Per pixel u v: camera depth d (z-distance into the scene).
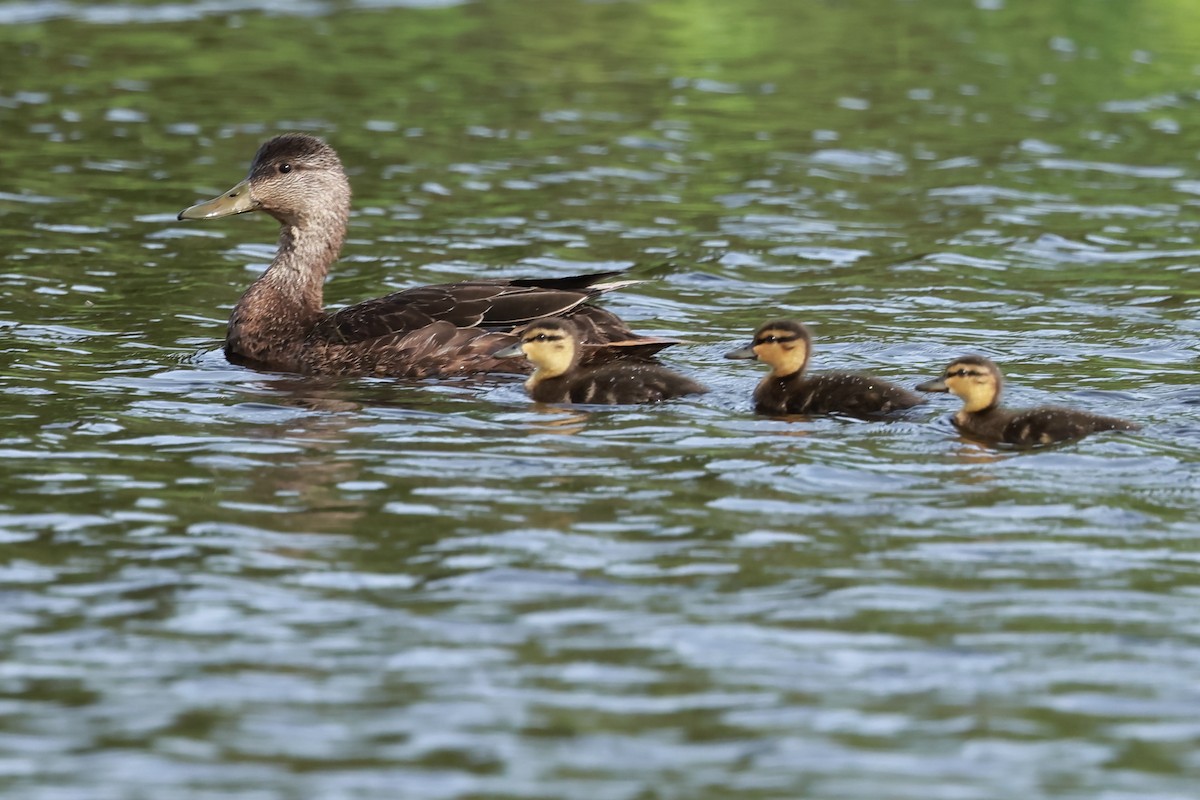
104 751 8.28
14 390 14.41
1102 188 23.11
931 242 20.55
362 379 14.91
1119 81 29.33
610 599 10.02
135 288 18.38
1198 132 26.11
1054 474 12.14
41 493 11.77
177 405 14.04
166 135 24.92
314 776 8.06
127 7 33.62
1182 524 11.16
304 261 16.20
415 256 19.83
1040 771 8.11
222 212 16.05
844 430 13.28
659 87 28.58
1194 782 8.00
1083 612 9.82
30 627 9.62
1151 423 13.33
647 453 12.70
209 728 8.50
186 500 11.67
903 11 34.88
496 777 8.05
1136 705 8.73
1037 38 32.56
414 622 9.71
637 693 8.88
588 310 15.25
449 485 11.98
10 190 22.06
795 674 9.08
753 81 29.09
